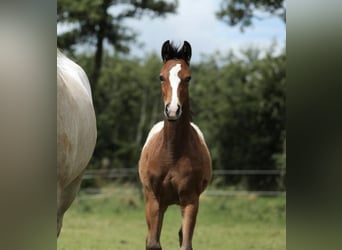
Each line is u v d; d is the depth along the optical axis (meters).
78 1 23.30
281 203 19.19
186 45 7.24
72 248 10.23
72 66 7.12
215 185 23.77
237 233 13.59
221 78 29.66
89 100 6.65
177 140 6.93
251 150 26.39
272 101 26.22
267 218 17.47
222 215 17.97
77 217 17.16
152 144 7.34
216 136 26.89
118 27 24.92
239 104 26.89
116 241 11.54
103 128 28.41
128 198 19.86
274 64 26.72
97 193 21.06
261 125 26.48
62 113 5.42
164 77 6.82
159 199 7.17
